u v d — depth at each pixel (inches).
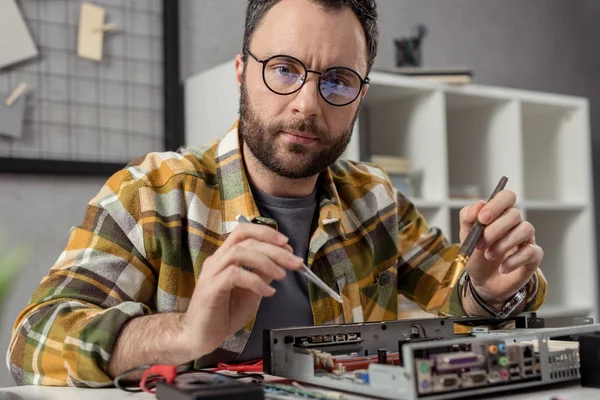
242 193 44.8
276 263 31.2
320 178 49.2
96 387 33.6
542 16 124.0
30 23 77.7
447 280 53.0
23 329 36.2
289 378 31.6
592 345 29.5
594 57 130.1
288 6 41.8
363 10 43.8
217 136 81.4
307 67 41.2
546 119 112.6
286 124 41.4
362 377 27.6
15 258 22.3
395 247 52.8
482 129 102.8
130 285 40.8
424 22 109.3
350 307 47.8
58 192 79.0
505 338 27.9
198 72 90.0
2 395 31.8
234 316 32.4
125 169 45.3
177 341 31.4
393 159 90.2
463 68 91.5
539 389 29.2
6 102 75.8
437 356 25.9
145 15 85.0
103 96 81.9
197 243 43.7
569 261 107.9
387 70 89.5
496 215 39.7
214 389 25.5
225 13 92.4
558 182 110.7
